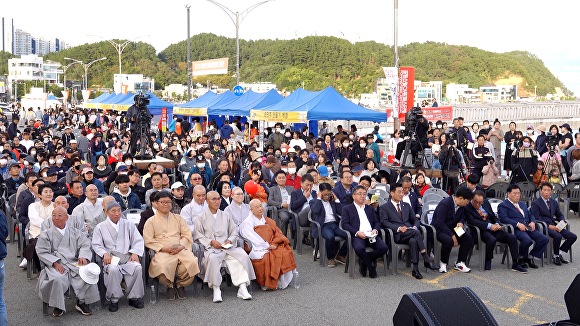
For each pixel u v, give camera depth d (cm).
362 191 990
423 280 956
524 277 977
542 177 1541
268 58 13438
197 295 874
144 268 849
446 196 1121
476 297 606
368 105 7638
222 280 932
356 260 1067
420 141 1527
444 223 1001
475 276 980
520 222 1034
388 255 1025
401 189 1011
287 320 774
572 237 1065
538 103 6325
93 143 2252
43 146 2197
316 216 1059
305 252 1146
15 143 2080
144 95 1791
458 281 952
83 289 780
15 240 1202
